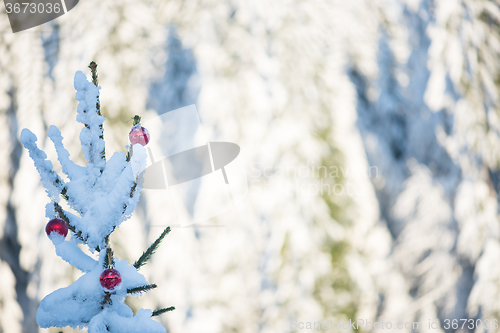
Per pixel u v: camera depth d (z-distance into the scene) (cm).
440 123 612
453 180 593
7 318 583
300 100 593
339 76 611
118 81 605
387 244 563
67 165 370
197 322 543
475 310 566
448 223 575
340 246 557
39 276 579
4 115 629
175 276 549
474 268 575
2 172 612
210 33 628
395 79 622
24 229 596
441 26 665
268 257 554
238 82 596
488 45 683
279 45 620
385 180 576
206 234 557
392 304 557
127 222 556
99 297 364
